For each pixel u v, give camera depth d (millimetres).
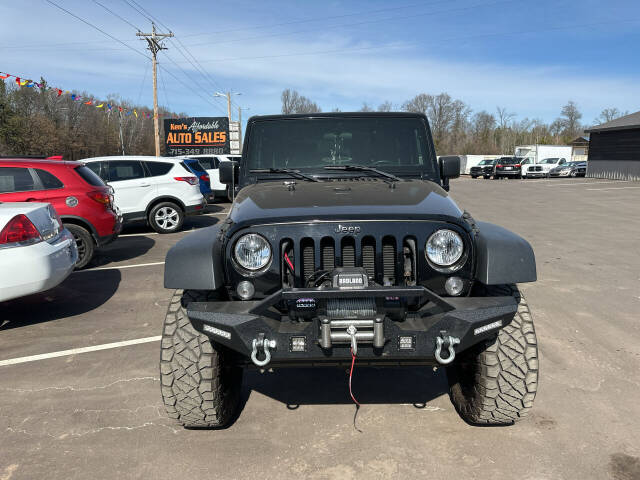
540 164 39625
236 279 2633
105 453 2826
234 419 3191
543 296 5789
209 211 16016
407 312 2646
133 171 11266
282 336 2438
